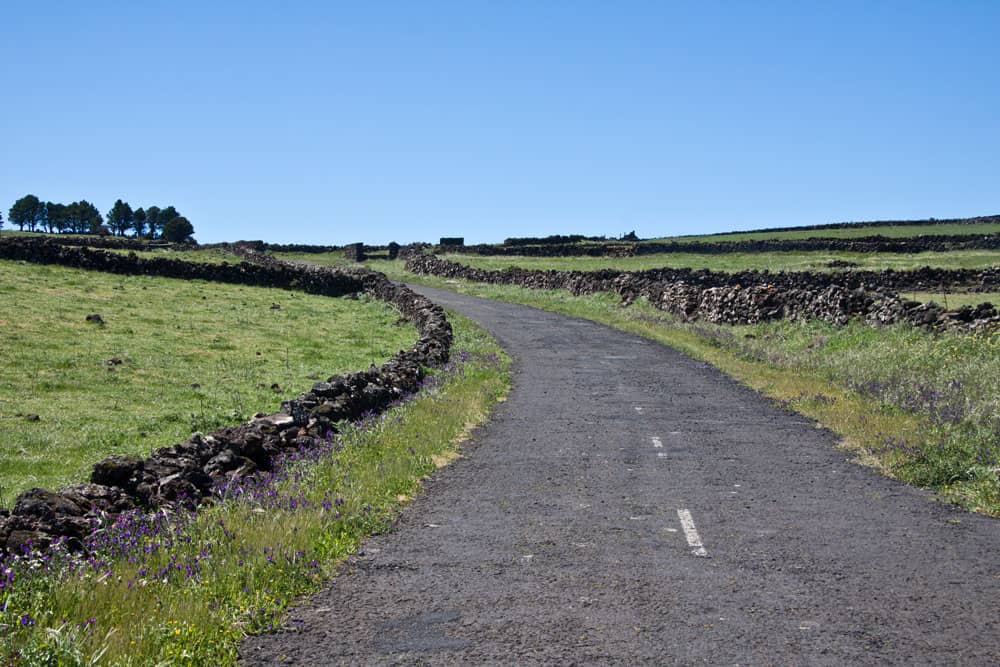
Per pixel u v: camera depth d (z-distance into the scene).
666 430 14.07
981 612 5.94
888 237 85.12
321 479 9.53
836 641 5.41
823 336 26.02
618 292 46.81
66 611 5.30
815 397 16.84
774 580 6.68
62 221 141.50
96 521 6.96
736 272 51.69
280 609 5.98
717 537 7.95
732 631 5.59
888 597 6.26
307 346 24.78
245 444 10.07
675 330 33.19
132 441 12.36
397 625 5.77
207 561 6.54
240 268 43.78
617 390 18.88
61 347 20.58
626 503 9.30
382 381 16.08
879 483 10.27
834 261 66.88
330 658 5.23
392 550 7.56
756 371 21.53
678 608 6.04
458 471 10.98
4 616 5.03
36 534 6.35
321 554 7.20
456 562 7.20
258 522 7.64
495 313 41.66
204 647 5.20
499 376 20.66
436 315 29.86
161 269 41.94
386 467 10.43
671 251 92.19
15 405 14.46
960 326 22.50
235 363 20.62
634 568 7.01
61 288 32.84
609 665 5.06
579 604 6.14
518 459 11.76
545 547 7.63
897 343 21.97
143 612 5.48
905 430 12.80
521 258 88.31
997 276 46.25
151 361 19.81
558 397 17.86
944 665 5.04
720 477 10.62
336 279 44.72
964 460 10.66
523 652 5.27
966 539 7.86
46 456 11.25
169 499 8.16
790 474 10.78
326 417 12.38
